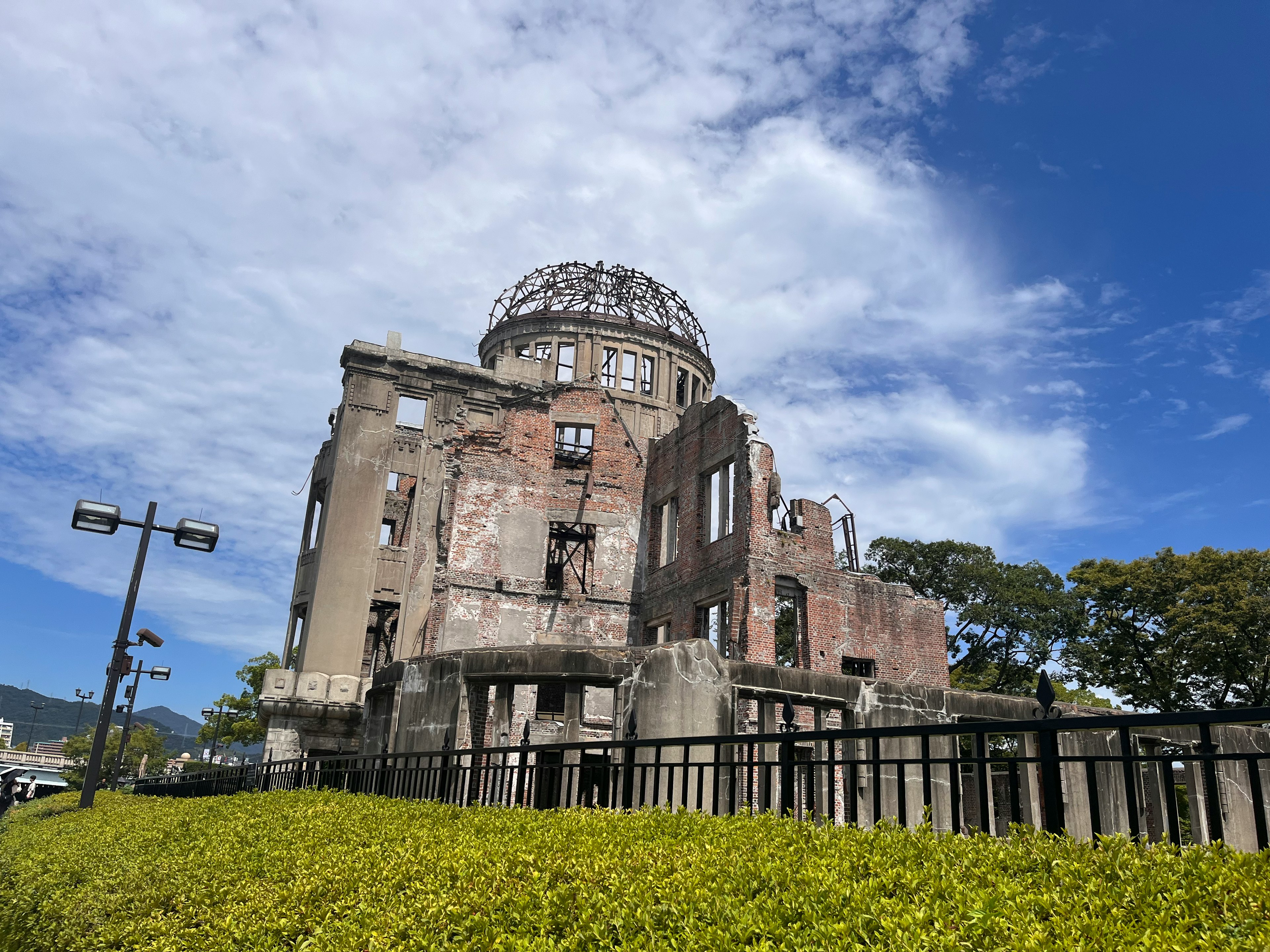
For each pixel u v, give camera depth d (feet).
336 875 19.06
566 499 96.89
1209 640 103.19
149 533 55.26
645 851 16.52
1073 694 133.80
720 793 49.57
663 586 92.17
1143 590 113.19
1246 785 65.00
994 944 10.10
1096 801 13.53
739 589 78.33
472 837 20.72
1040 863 12.67
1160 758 12.87
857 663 86.22
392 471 103.30
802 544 82.02
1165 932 9.68
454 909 15.30
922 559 136.98
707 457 88.53
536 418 98.58
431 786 37.04
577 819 21.52
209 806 36.42
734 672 53.98
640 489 99.45
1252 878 10.59
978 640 136.46
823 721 60.08
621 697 52.08
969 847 14.02
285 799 34.73
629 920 12.92
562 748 28.73
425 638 89.86
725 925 12.03
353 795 34.12
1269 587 103.81
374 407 104.53
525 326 136.56
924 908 11.25
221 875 21.83
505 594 91.97
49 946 24.66
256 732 145.59
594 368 133.39
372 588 98.32
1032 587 132.57
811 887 12.73
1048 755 14.49
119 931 20.62
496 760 51.62
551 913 14.33
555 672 52.54
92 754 52.54
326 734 90.94
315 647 94.12
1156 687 112.37
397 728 57.77
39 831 43.29
